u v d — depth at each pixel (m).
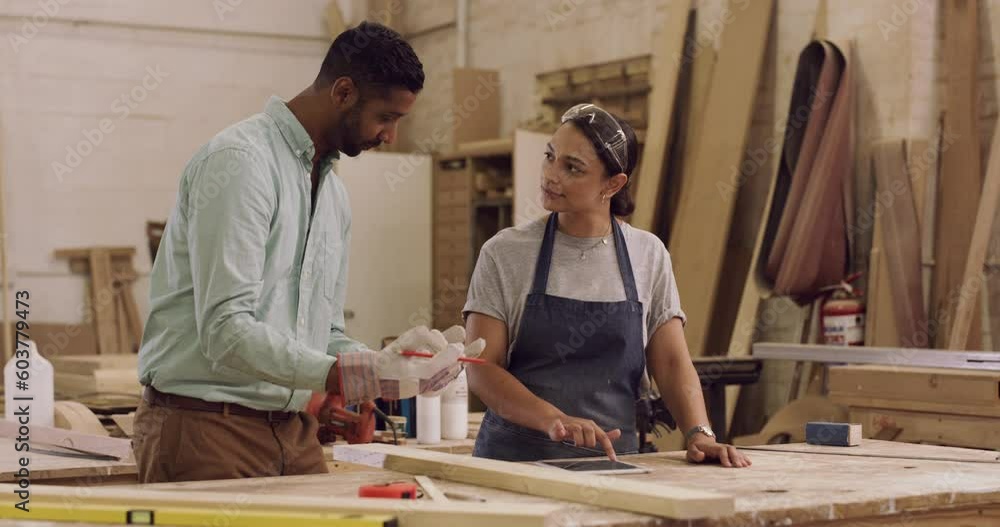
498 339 2.46
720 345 5.78
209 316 2.03
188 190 2.16
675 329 2.57
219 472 2.21
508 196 6.75
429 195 7.35
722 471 2.18
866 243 5.15
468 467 2.04
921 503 1.91
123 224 7.92
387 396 2.01
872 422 3.86
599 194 2.42
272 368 2.01
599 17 6.73
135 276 7.88
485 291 2.48
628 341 2.46
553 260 2.47
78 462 2.68
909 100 4.98
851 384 3.91
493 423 2.51
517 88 7.39
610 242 2.50
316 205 2.30
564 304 2.43
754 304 5.25
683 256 5.74
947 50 4.93
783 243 5.10
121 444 2.73
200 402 2.21
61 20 7.76
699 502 1.67
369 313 7.13
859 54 5.20
